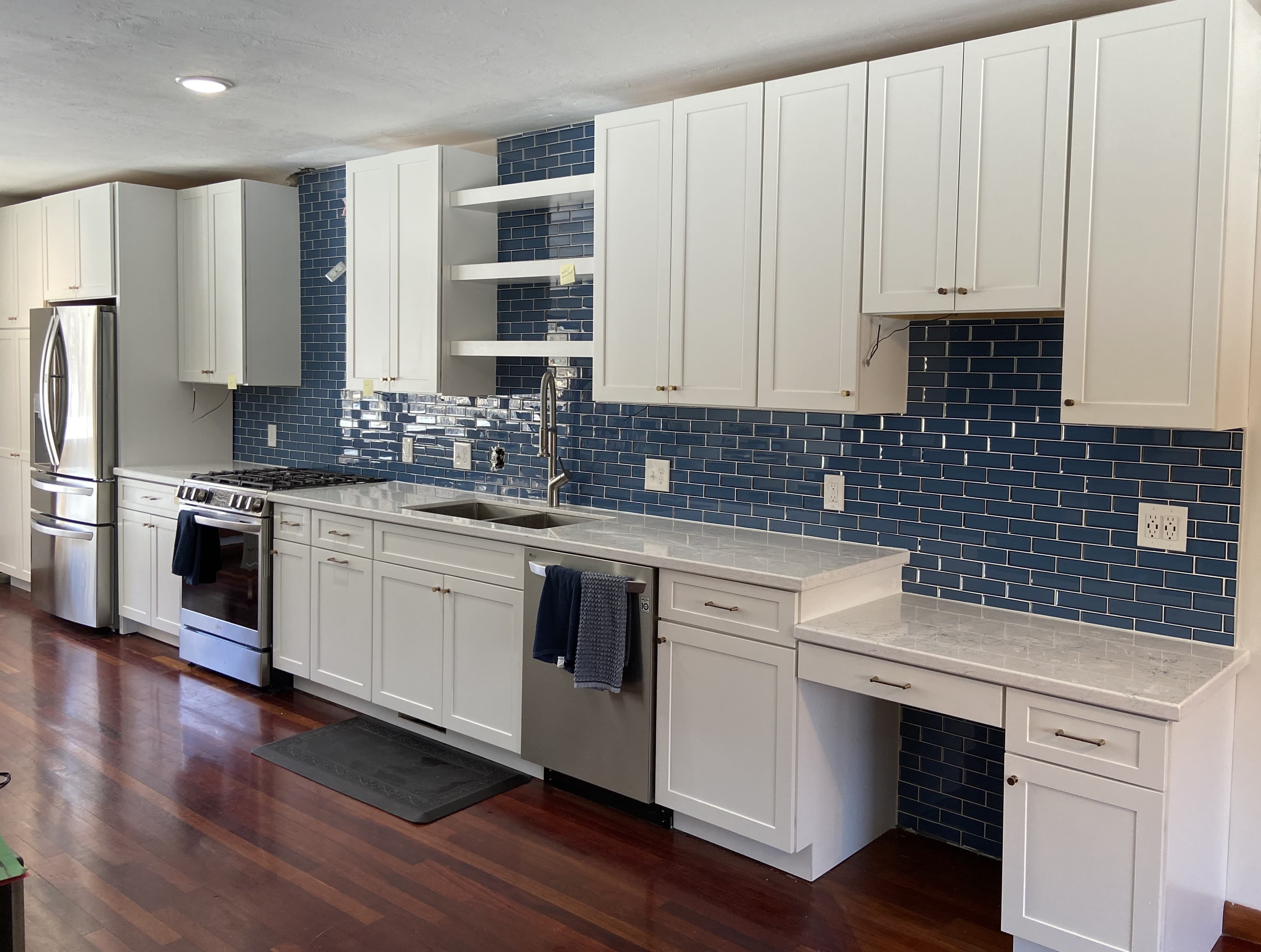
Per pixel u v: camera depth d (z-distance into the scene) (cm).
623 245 359
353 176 460
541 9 292
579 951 260
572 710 342
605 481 414
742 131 323
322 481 486
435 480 486
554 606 332
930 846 324
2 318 626
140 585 536
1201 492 271
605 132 361
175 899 281
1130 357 250
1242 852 270
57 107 409
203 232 541
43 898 280
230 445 598
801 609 286
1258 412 261
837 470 344
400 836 322
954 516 318
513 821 335
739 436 370
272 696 456
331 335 533
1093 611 292
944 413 319
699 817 311
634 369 360
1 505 643
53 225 575
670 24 301
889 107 289
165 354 561
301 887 289
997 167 269
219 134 453
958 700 252
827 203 305
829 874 304
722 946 264
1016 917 245
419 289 434
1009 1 276
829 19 293
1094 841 231
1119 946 229
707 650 305
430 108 400
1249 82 245
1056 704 235
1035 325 299
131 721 420
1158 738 220
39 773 365
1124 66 248
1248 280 254
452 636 381
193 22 311
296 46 330
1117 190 250
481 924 272
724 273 332
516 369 446
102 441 542
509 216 442
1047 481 299
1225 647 268
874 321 306
